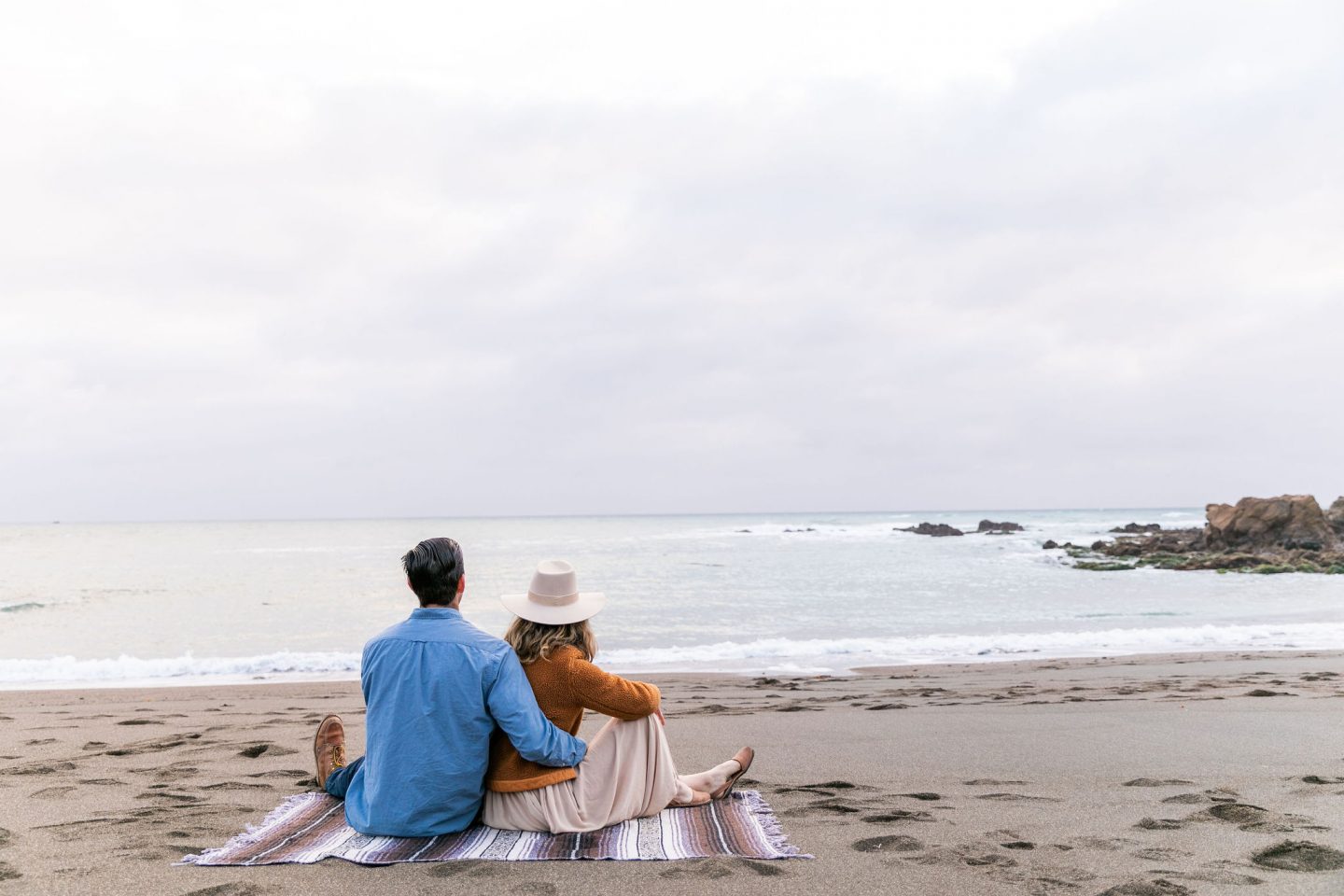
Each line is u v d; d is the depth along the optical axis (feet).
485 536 231.50
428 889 9.49
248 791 14.96
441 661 11.20
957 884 9.89
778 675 35.58
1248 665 35.78
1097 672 34.65
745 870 10.27
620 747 12.05
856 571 107.14
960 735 20.63
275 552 159.22
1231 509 129.80
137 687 33.09
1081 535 207.21
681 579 96.02
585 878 9.88
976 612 65.00
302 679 35.27
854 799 14.39
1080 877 10.13
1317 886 9.76
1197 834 11.98
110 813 13.24
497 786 11.53
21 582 92.07
